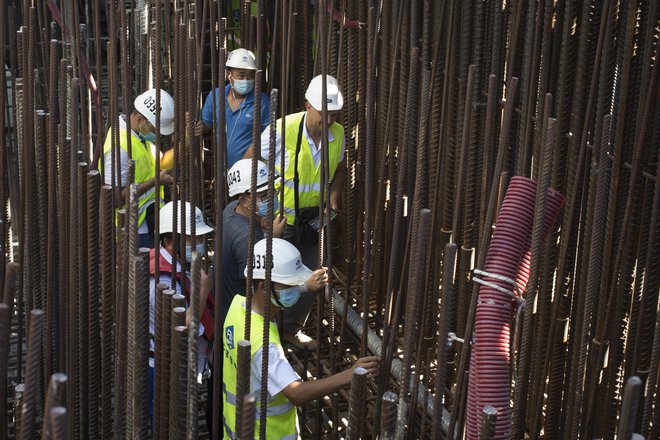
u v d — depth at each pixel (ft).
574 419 9.59
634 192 11.56
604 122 9.07
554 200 9.50
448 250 7.91
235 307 13.44
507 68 13.73
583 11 11.83
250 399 7.55
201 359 15.93
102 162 14.70
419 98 15.64
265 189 16.19
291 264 13.47
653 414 12.28
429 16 14.42
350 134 18.37
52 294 13.66
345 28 18.70
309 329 19.52
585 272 12.58
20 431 7.71
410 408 12.58
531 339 13.04
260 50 16.06
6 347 8.14
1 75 15.16
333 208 19.06
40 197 14.08
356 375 8.82
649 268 11.45
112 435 16.24
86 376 13.34
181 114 14.05
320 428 15.90
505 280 9.18
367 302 12.12
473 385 9.09
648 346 12.19
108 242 12.01
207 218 24.76
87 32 23.39
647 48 11.16
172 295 10.29
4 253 15.07
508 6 13.69
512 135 13.96
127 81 16.42
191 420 9.02
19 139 19.44
